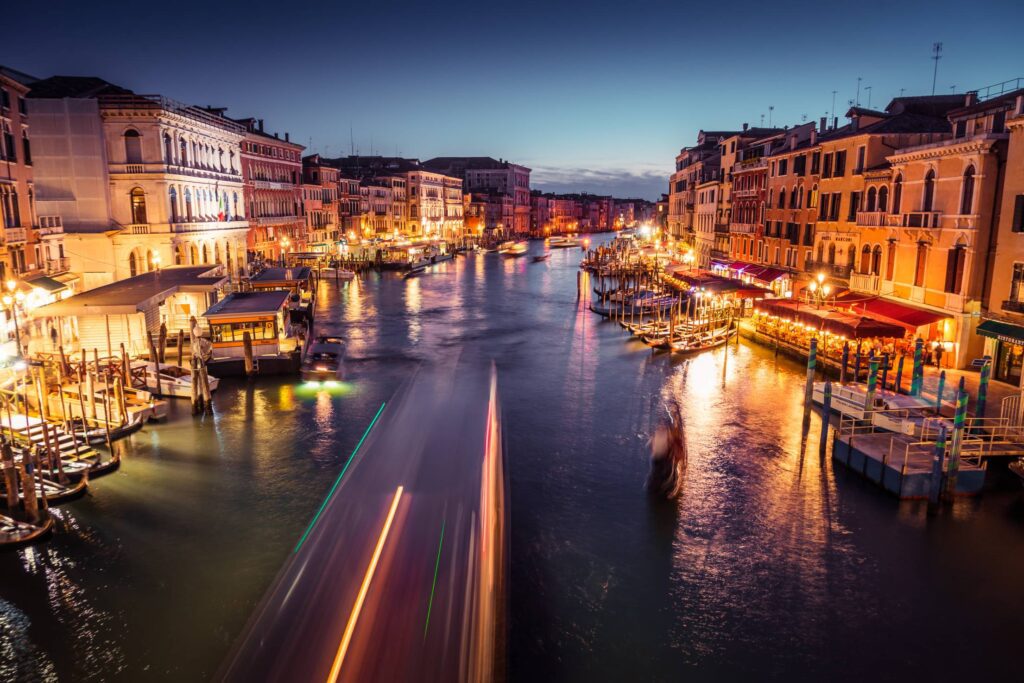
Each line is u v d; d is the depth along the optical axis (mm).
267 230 66312
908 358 29750
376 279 78125
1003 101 26828
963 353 27938
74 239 42000
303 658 9867
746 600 14727
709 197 67875
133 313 30234
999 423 21656
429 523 12930
